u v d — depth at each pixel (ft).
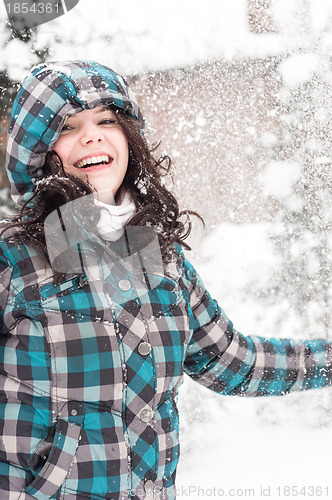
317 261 10.03
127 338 3.81
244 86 9.82
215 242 10.12
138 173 4.52
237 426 9.23
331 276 10.03
